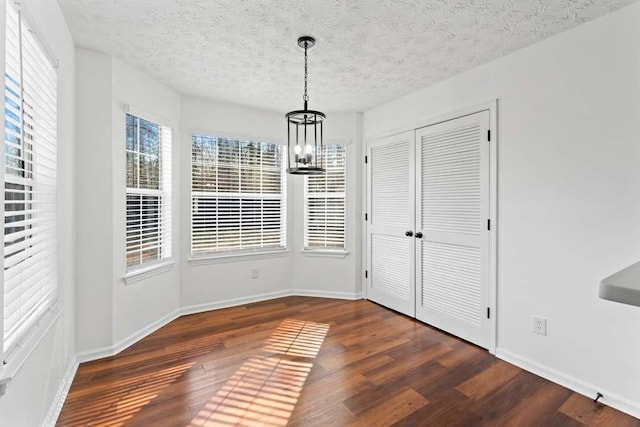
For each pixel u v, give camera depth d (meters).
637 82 1.83
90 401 1.95
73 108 2.31
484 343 2.67
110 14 2.00
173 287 3.34
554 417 1.83
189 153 3.47
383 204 3.75
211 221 3.65
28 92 1.54
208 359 2.49
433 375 2.27
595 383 2.00
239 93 3.39
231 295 3.78
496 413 1.86
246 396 2.01
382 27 2.12
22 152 1.39
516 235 2.43
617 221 1.91
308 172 2.28
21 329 1.41
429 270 3.19
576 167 2.09
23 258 1.41
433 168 3.13
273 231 4.10
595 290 2.00
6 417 1.24
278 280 4.12
